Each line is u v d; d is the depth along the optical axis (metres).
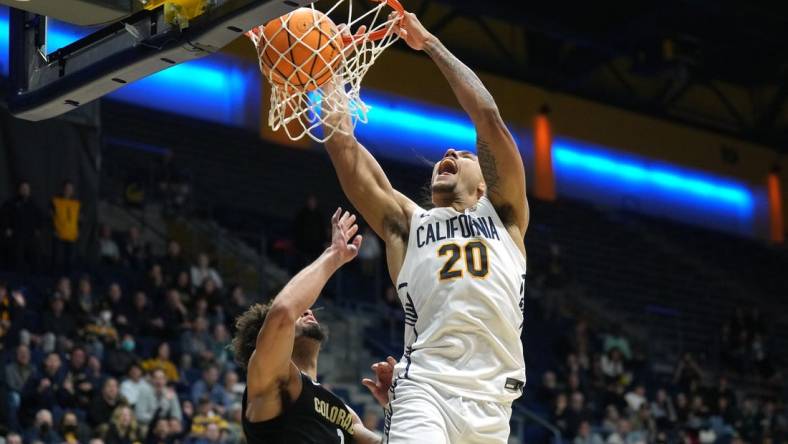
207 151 21.08
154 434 11.34
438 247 3.74
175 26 3.91
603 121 26.53
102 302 13.60
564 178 25.66
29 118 4.74
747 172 28.66
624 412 16.81
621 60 27.11
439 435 3.49
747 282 26.58
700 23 23.73
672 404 18.56
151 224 17.95
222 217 19.81
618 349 19.41
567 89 25.81
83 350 12.02
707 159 28.16
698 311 24.59
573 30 22.95
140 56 4.06
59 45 4.58
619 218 26.28
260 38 4.07
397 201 3.98
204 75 21.61
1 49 15.97
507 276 3.72
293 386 4.29
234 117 21.88
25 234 14.58
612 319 22.61
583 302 22.66
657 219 27.00
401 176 22.61
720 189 28.23
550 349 19.05
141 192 18.09
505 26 25.39
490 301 3.65
